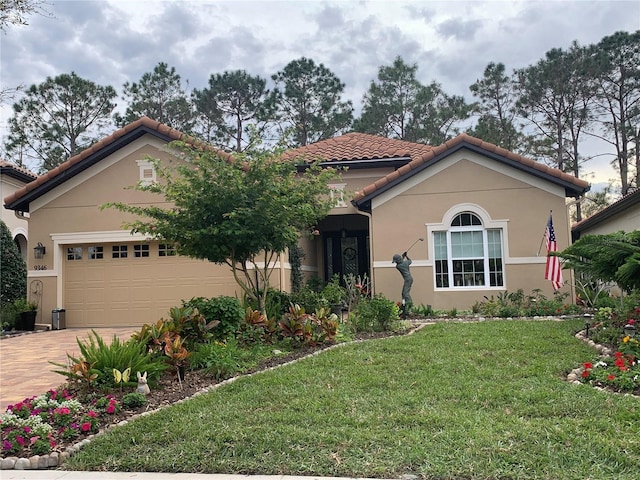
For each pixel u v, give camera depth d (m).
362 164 19.75
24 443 5.89
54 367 10.99
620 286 10.91
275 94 40.66
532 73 35.47
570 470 4.75
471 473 4.79
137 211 12.17
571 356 8.98
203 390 7.88
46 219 18.53
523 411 6.29
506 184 16.61
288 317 11.39
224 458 5.39
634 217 19.66
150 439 5.95
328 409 6.66
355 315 13.34
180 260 18.08
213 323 10.22
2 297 19.20
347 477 4.91
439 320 14.54
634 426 5.64
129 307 18.17
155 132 17.89
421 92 39.94
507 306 15.14
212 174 11.61
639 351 8.53
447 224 16.83
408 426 5.98
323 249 22.66
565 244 16.17
